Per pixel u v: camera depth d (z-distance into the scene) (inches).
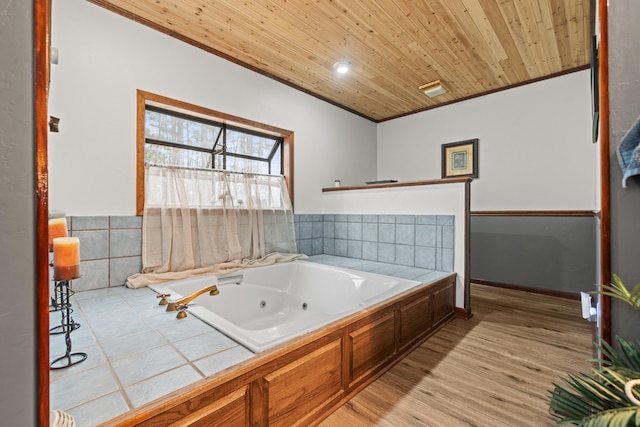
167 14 81.0
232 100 104.9
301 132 130.8
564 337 81.4
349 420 49.9
